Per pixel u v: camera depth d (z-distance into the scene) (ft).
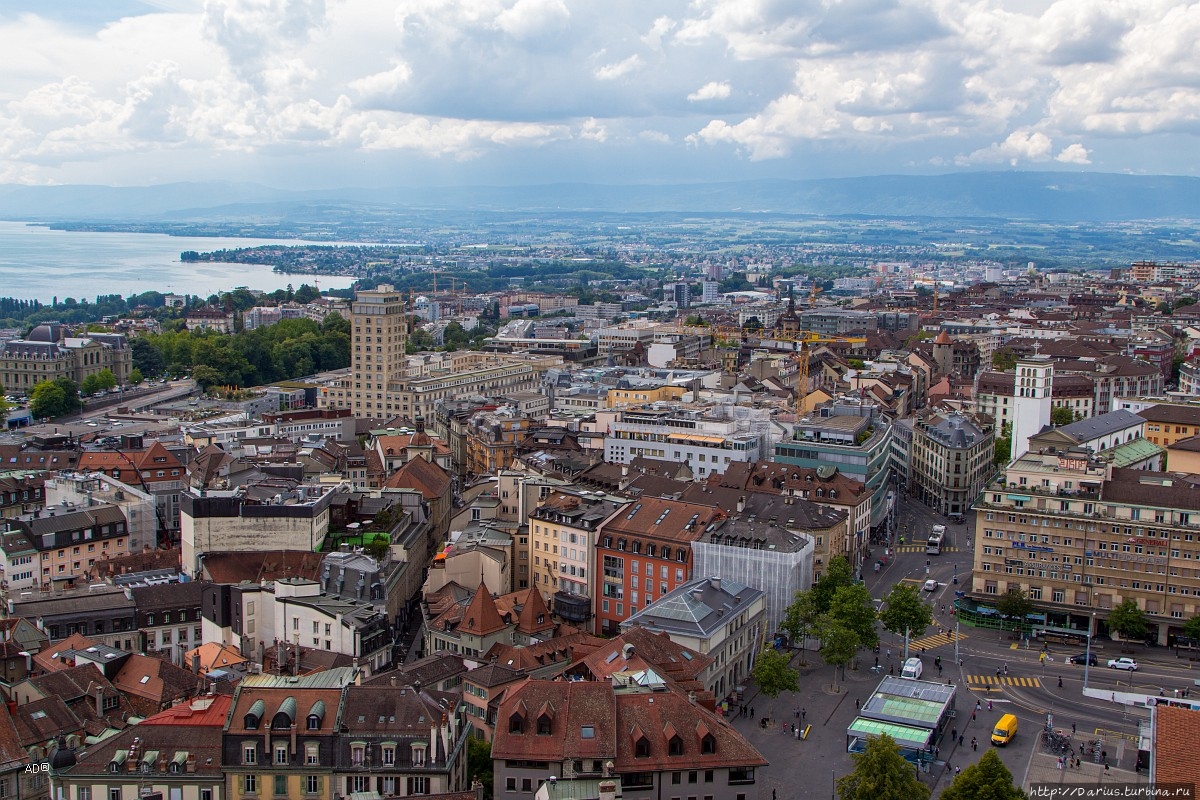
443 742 579.48
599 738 576.20
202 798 572.10
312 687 603.26
